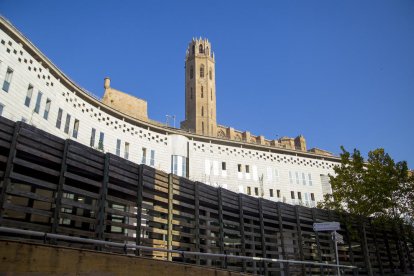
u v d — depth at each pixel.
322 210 26.75
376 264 29.47
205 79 86.00
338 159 60.44
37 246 8.81
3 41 28.47
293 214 23.92
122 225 13.55
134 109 52.28
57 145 11.94
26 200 15.30
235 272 15.67
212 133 81.06
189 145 50.22
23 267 8.47
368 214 29.11
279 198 53.94
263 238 20.66
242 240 19.25
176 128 50.81
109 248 13.06
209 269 14.18
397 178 30.64
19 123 10.87
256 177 53.47
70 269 9.36
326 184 58.38
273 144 70.44
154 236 16.23
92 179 13.47
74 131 37.28
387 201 28.86
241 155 53.69
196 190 17.58
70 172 12.73
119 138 43.16
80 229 13.19
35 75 31.92
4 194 10.00
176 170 47.59
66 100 36.44
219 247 17.88
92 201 15.66
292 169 56.91
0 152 10.80
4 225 9.88
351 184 29.66
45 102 33.09
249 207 20.77
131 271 10.93
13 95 29.12
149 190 15.37
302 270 22.28
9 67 28.91
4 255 8.21
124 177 14.16
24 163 10.69
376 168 30.12
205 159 50.81
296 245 23.06
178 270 12.61
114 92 51.28
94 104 40.56
